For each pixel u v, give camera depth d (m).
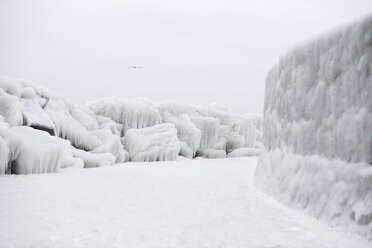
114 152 14.20
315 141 4.04
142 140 16.12
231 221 3.53
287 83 4.95
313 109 4.11
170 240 2.88
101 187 6.05
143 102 19.77
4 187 5.83
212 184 6.56
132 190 5.71
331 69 3.74
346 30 3.52
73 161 10.55
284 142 5.04
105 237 2.94
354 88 3.36
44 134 9.34
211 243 2.80
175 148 16.25
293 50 4.72
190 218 3.67
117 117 18.12
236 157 19.77
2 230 3.09
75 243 2.76
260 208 4.20
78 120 15.48
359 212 2.99
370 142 3.10
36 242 2.76
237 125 22.02
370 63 3.17
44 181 6.77
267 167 5.58
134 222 3.48
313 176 3.91
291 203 4.20
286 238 2.93
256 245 2.74
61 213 3.84
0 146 7.46
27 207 4.13
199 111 21.59
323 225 3.31
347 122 3.43
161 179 7.45
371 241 2.75
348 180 3.30
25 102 12.03
